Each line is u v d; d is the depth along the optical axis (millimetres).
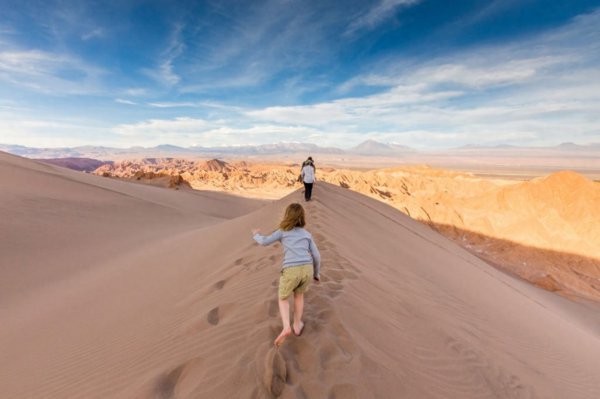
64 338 7211
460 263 17406
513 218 60625
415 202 66750
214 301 6047
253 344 4055
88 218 23109
